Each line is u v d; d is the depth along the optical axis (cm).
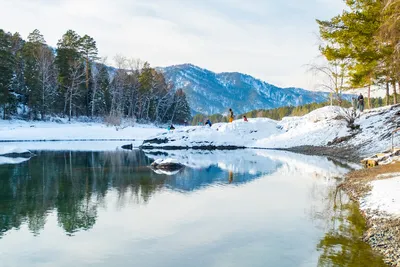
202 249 920
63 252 907
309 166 2580
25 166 2497
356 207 1315
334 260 821
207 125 5153
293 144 4138
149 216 1227
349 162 2788
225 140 4591
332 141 3634
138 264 831
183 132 4800
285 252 888
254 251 901
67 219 1189
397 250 843
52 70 7206
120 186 1773
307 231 1046
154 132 6391
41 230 1076
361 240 955
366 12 2116
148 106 8956
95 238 1008
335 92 3384
